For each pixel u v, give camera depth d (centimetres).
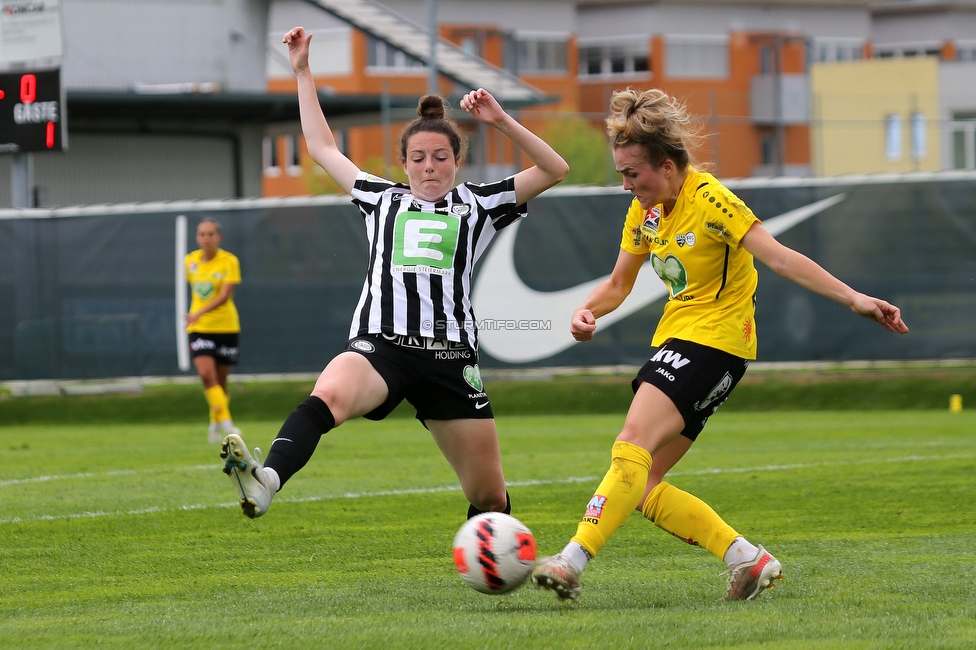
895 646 1170
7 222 5053
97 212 5044
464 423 1557
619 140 1462
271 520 2255
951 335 4875
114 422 5191
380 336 1519
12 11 5403
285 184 18712
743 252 1470
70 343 5069
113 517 2294
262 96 9488
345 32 17950
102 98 8975
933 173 4878
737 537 1495
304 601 1492
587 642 1198
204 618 1377
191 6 9575
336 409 1445
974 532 2047
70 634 1288
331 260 5000
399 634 1248
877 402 5172
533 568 1415
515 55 18350
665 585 1602
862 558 1792
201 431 4688
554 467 3162
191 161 10219
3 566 1800
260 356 5034
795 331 4959
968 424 4397
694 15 18612
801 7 19012
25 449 3888
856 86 14938
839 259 4919
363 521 2241
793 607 1402
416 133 1574
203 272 4106
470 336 1556
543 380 5175
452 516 2300
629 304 4988
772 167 16912
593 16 18962
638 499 1416
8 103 5362
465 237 1563
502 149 14150
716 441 3847
